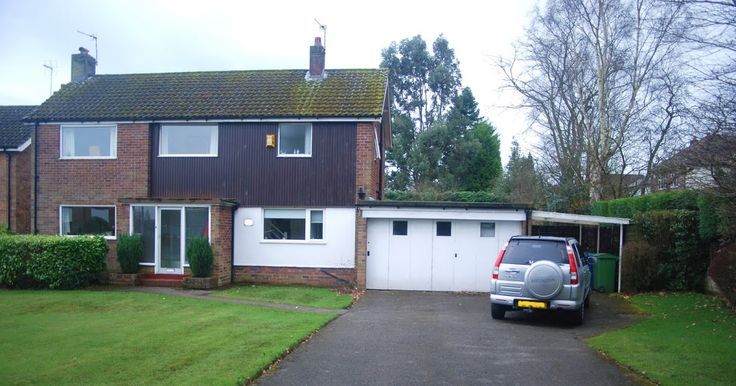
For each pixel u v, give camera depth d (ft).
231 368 25.43
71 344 30.45
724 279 41.78
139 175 64.03
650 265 52.65
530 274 38.22
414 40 163.32
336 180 61.26
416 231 58.39
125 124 64.39
